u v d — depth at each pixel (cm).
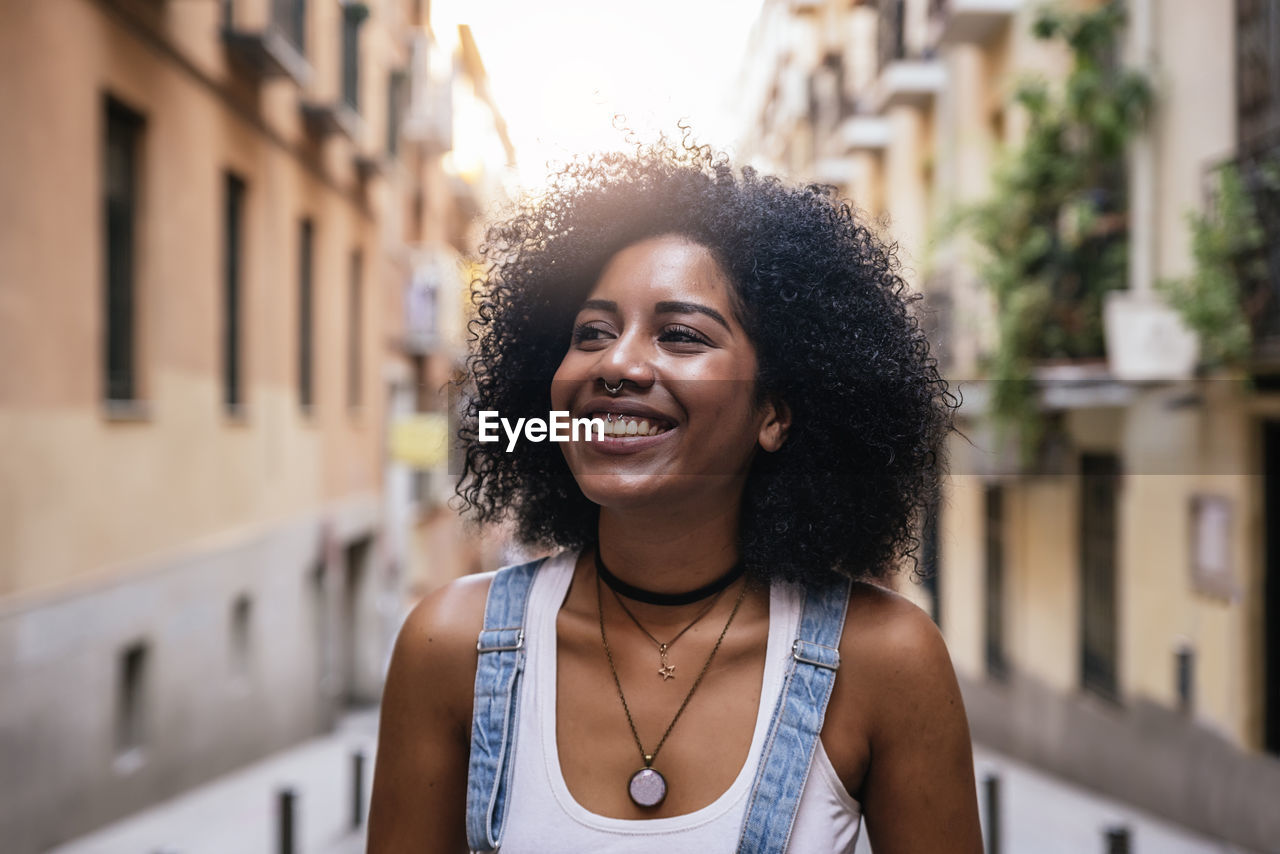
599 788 135
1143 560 854
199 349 947
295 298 1242
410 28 1839
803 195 157
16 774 633
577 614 145
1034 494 1074
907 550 158
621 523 141
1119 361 798
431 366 2062
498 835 135
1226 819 726
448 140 1928
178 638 888
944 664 143
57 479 692
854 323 151
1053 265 969
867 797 144
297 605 1248
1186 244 817
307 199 1294
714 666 140
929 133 1552
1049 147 996
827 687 137
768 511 145
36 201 668
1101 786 931
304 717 1276
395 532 1795
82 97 729
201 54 943
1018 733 1134
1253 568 707
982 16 1203
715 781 133
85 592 723
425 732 148
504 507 173
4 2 630
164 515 869
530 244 165
